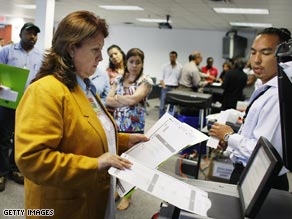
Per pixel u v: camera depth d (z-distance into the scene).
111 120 1.18
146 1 6.34
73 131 0.96
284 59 0.68
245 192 0.79
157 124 1.22
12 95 2.23
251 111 1.26
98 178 1.04
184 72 6.09
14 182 2.72
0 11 10.29
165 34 10.88
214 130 1.36
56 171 0.88
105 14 8.70
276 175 0.66
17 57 2.67
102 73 2.47
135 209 2.50
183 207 0.73
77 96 1.00
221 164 2.73
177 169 2.47
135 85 2.36
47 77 0.97
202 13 7.22
